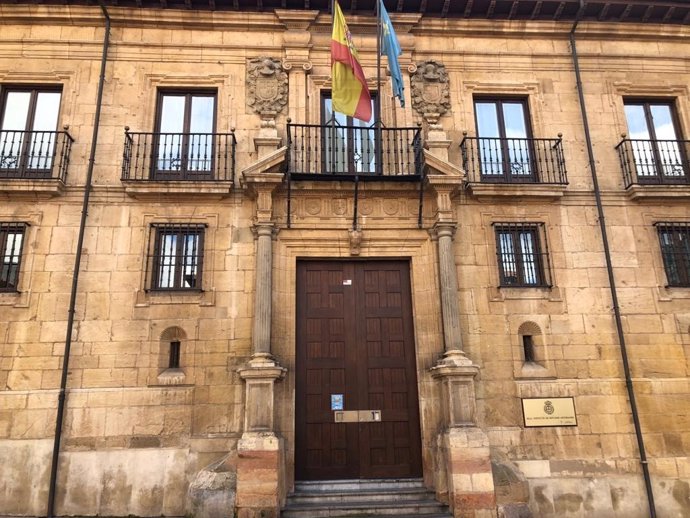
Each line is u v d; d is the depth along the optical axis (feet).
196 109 35.63
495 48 37.68
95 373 30.25
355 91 32.65
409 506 28.35
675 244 35.17
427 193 33.96
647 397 32.17
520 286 33.47
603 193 35.37
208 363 30.89
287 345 31.50
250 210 33.27
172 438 29.71
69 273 31.50
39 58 34.83
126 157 32.99
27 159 33.30
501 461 30.01
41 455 28.89
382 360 32.60
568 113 36.94
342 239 33.37
